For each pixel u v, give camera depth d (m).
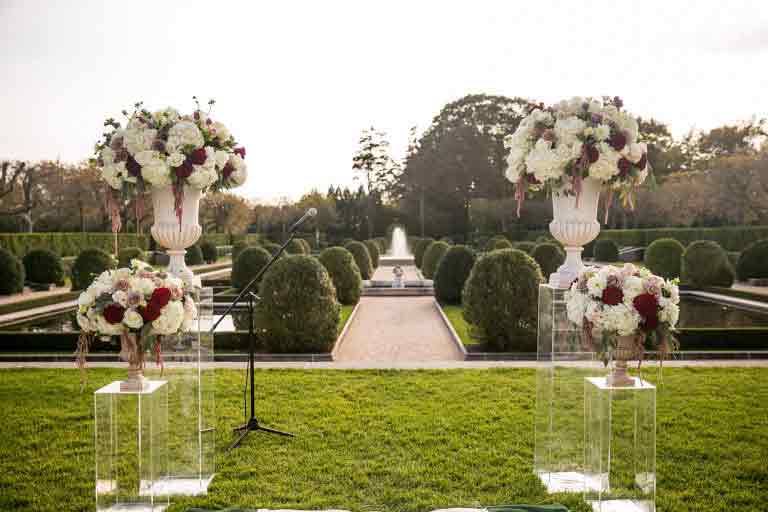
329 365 7.50
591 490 3.57
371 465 4.20
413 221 46.09
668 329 3.31
